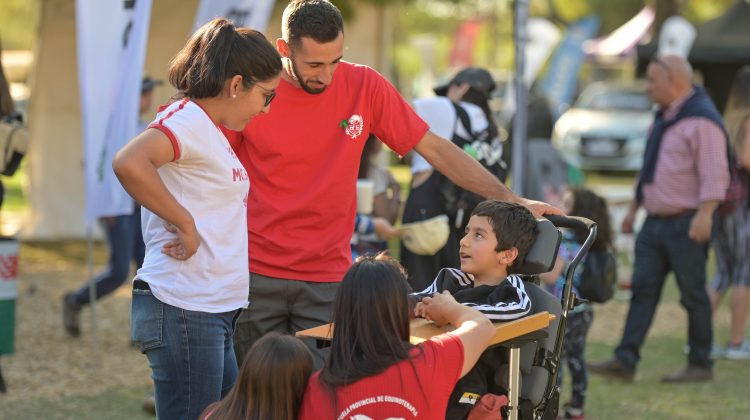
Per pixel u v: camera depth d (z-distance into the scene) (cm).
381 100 590
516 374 503
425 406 436
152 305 498
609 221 811
